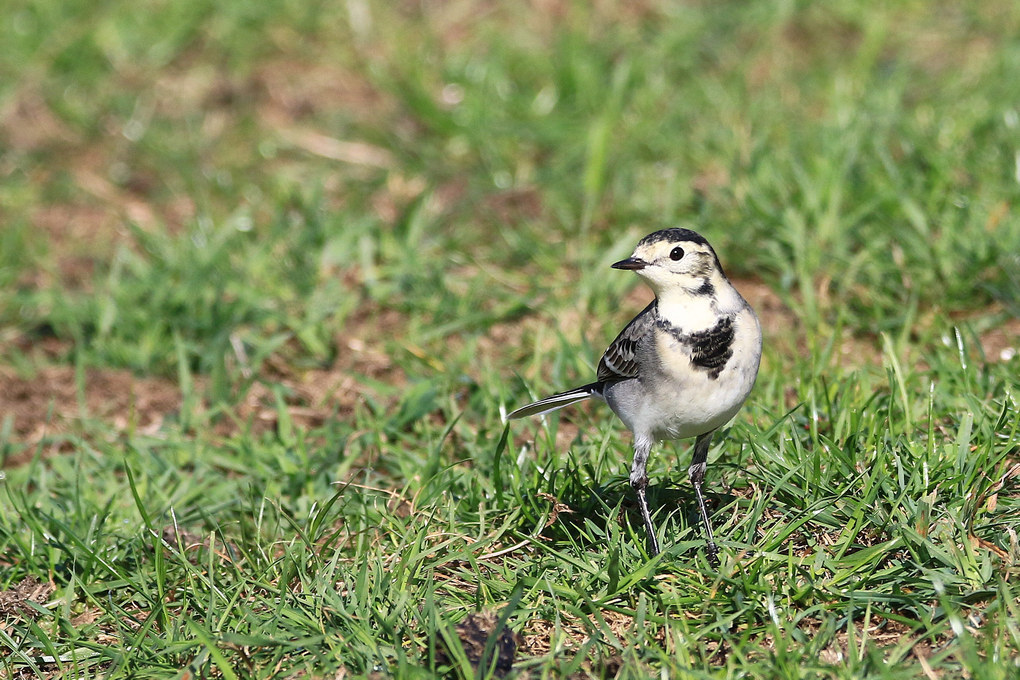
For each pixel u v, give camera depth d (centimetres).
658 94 1725
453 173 1656
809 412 974
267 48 1939
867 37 1803
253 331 1319
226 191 1653
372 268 1405
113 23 1945
